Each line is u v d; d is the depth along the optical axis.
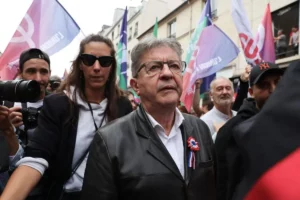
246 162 0.82
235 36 12.09
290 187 0.68
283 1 10.08
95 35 1.98
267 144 0.76
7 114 1.64
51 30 3.85
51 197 1.70
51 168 1.70
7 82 1.53
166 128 1.56
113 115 1.95
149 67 1.49
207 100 5.06
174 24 17.91
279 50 10.19
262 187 0.73
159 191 1.33
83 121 1.83
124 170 1.37
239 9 4.30
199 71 4.27
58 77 3.67
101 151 1.43
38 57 2.53
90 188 1.39
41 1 3.85
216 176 1.68
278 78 2.24
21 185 1.43
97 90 1.94
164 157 1.40
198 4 15.16
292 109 0.75
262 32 4.53
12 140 1.74
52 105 1.72
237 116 2.30
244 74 3.63
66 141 1.71
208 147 1.63
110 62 1.95
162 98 1.47
